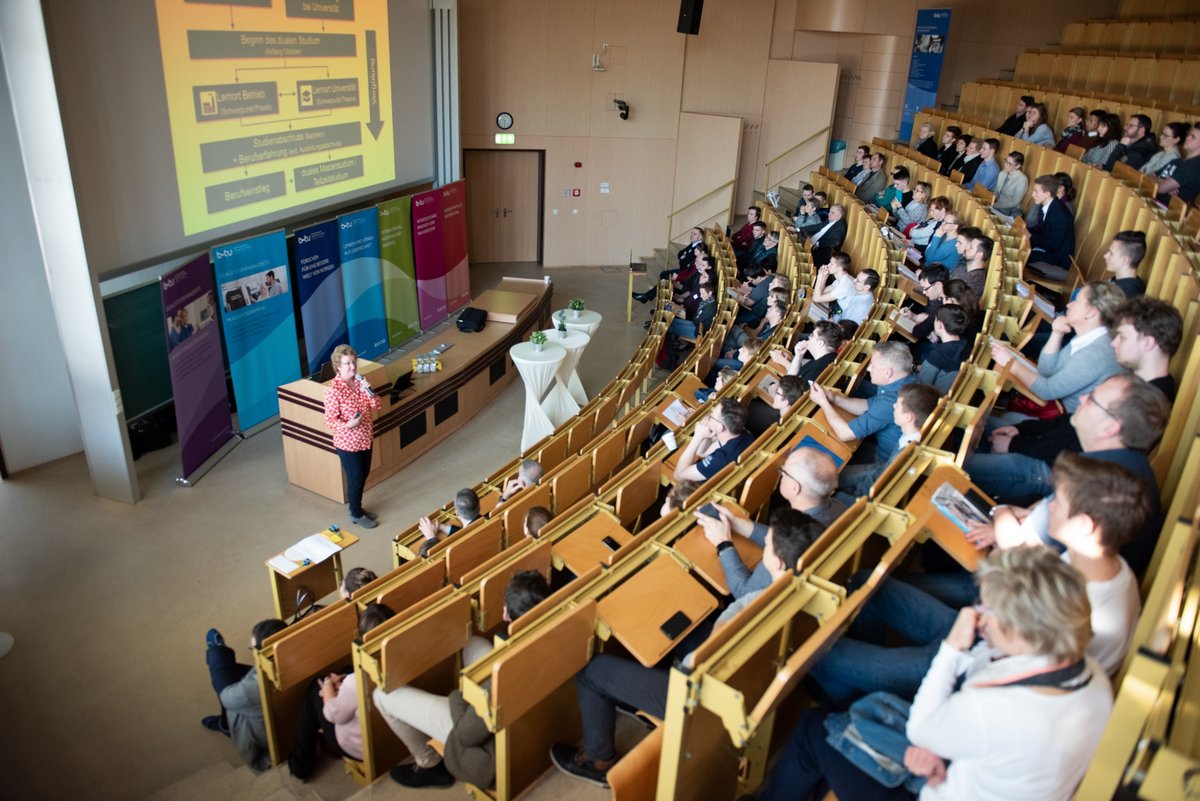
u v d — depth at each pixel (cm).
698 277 1209
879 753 246
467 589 403
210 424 839
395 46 1109
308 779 454
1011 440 432
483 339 1027
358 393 722
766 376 618
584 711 340
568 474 560
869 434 482
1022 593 194
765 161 1612
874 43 1509
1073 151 891
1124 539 229
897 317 652
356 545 729
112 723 533
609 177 1600
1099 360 417
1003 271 634
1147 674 173
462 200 1262
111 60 698
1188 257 514
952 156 1073
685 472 493
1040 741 198
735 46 1552
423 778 392
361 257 1047
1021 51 1392
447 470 869
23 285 771
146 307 845
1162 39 1151
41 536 717
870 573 313
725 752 290
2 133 732
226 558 697
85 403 732
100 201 705
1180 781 162
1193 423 333
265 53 871
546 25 1477
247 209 879
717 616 357
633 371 832
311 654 436
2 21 612
